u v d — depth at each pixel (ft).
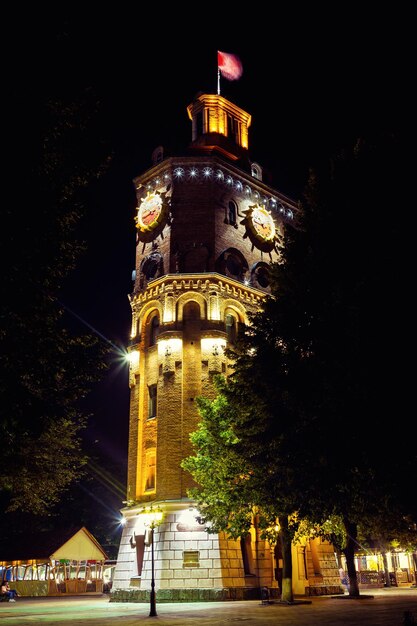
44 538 176.86
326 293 58.70
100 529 206.39
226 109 175.52
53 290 50.14
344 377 49.60
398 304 48.73
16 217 43.06
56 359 49.26
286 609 85.56
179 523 118.42
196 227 145.69
